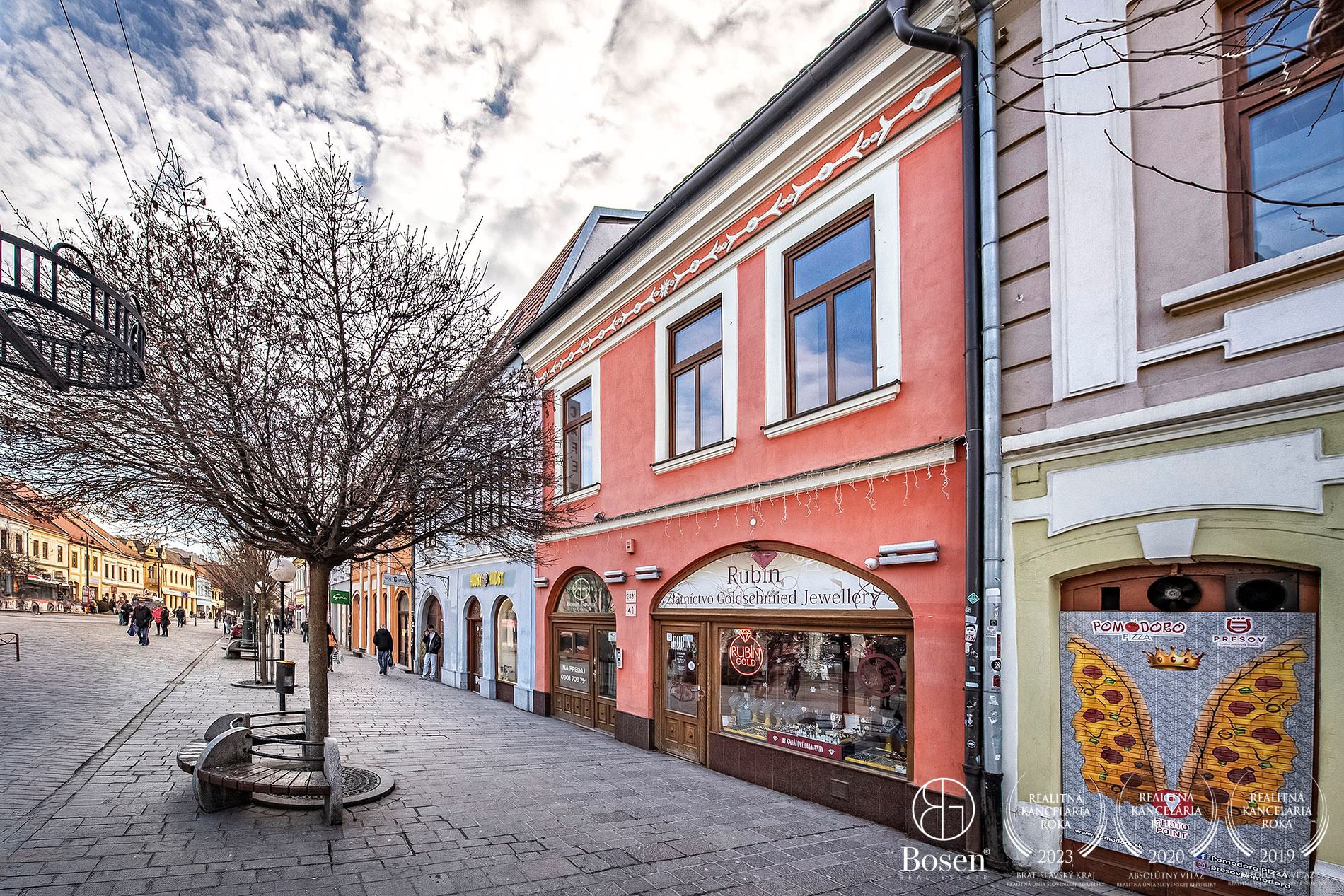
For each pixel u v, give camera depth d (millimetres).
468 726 11516
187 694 13500
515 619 15289
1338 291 4078
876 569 6656
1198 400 4523
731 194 8828
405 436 6387
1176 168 4895
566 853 5414
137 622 25969
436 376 6934
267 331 6102
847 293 7477
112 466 5715
